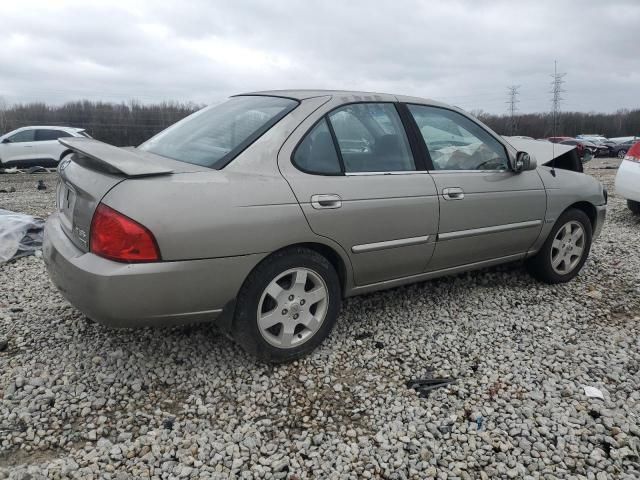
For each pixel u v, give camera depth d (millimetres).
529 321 3809
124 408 2697
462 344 3445
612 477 2266
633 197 7609
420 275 3682
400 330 3621
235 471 2281
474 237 3809
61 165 3305
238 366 3094
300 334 3152
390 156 3439
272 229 2807
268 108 3281
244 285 2844
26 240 5379
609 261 5328
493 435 2533
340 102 3334
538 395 2842
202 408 2689
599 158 35062
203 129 3338
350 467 2316
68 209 3023
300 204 2912
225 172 2809
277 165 2949
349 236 3135
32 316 3705
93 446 2418
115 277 2473
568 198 4406
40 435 2461
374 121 3451
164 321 2691
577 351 3365
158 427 2557
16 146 16547
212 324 3574
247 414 2672
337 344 3387
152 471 2262
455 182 3654
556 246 4488
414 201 3393
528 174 4195
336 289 3201
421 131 3658
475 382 2980
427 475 2281
